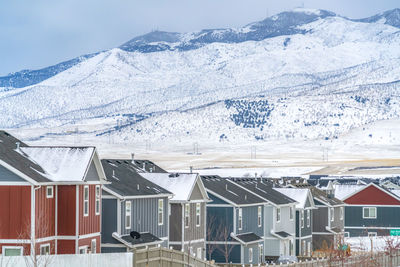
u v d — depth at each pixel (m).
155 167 107.69
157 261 66.81
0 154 70.50
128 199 84.00
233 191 114.38
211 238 108.50
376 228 159.38
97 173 78.06
